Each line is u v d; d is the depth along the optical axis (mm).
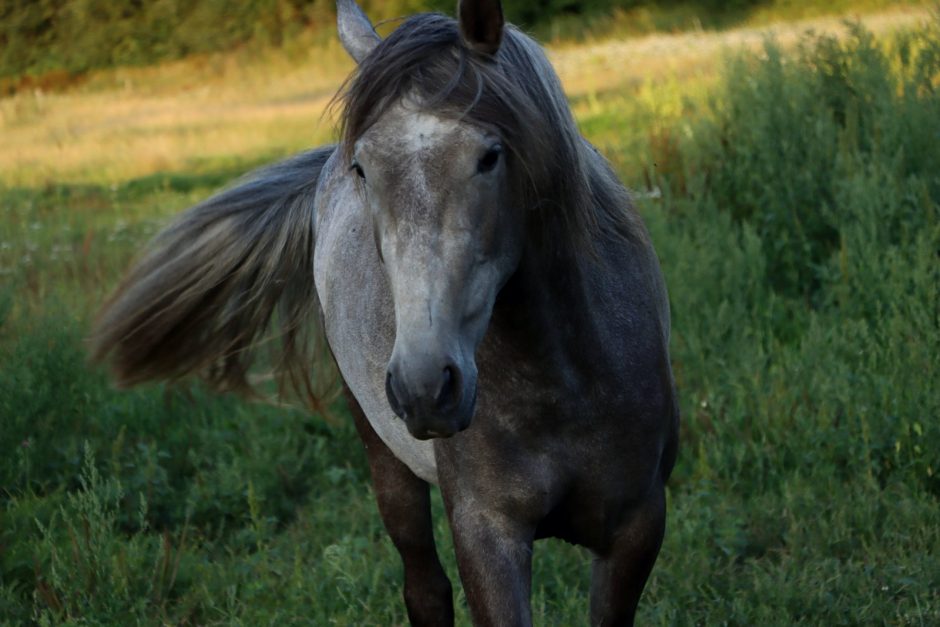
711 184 9492
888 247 7875
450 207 3025
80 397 7938
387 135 3072
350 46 3754
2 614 5605
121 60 38312
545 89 3387
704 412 6996
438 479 4031
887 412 6504
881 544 5566
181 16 38188
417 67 3146
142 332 6020
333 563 5832
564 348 3639
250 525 6672
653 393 3877
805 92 9375
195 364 6113
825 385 6676
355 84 3188
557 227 3516
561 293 3596
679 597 5348
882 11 24344
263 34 37094
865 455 6211
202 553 6406
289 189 5840
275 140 21375
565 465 3789
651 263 4160
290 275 5742
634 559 4023
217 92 32344
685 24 28766
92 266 11375
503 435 3727
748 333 7598
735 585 5465
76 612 5641
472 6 3166
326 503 6906
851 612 4996
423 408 2912
